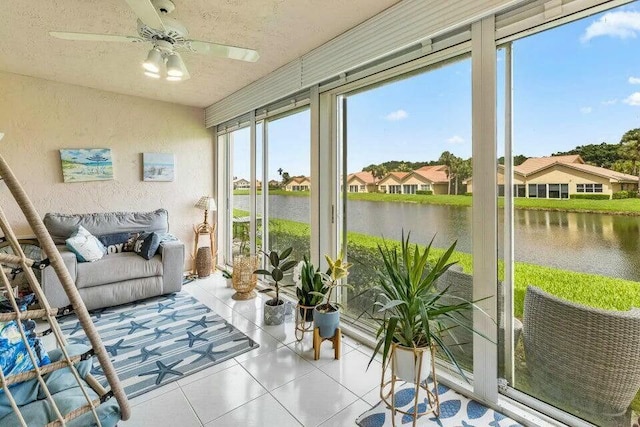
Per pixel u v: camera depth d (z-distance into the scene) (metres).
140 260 3.23
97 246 3.16
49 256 0.91
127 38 1.90
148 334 2.58
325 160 2.81
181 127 4.29
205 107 4.45
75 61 2.87
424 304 1.54
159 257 3.38
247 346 2.40
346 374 2.06
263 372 2.07
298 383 1.96
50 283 2.71
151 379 1.99
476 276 1.82
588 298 1.52
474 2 1.70
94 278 2.95
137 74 3.19
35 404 1.13
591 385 1.51
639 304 1.38
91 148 3.64
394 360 1.61
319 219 2.87
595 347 1.49
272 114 3.46
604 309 1.47
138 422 1.64
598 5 1.41
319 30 2.37
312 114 2.86
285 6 2.04
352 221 2.71
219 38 2.46
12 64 2.95
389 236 2.40
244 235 4.15
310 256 2.95
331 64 2.51
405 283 1.61
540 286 1.67
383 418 1.68
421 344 1.62
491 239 1.75
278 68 3.07
